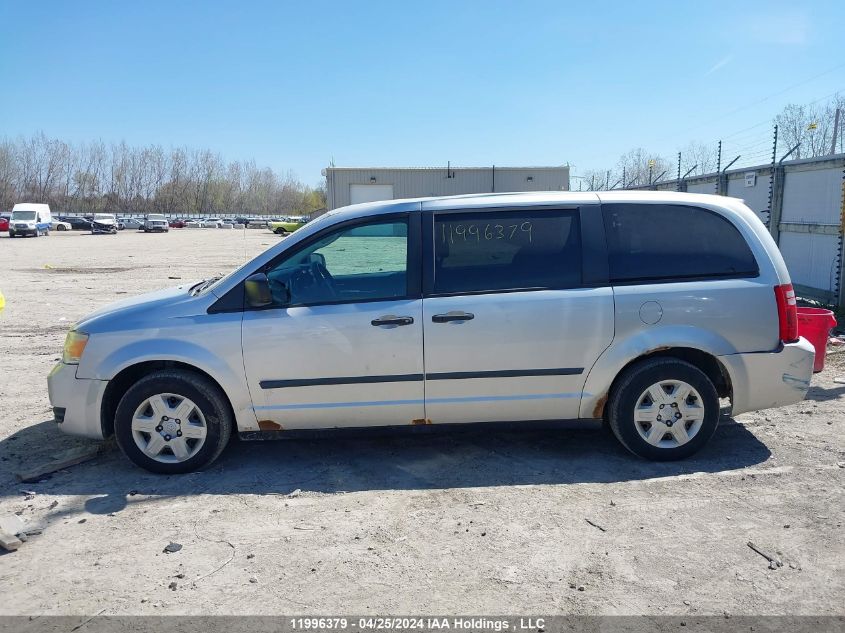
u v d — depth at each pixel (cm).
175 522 396
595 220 469
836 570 334
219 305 462
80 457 491
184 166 12338
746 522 385
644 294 457
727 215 474
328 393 460
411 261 464
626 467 467
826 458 476
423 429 474
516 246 468
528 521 390
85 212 10938
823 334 570
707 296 458
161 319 462
